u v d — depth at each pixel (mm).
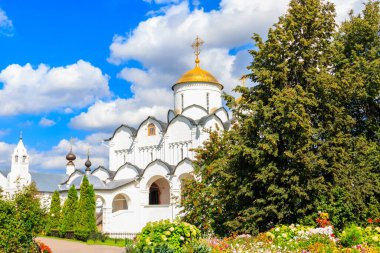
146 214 49375
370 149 24641
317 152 22375
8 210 17781
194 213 27516
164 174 48406
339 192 21312
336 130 22891
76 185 50312
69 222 40188
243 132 23922
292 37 23141
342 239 16562
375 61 26734
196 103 55312
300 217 21609
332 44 25750
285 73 22781
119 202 54250
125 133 56344
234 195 24016
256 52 24500
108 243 35969
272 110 22219
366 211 21500
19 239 17766
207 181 28234
